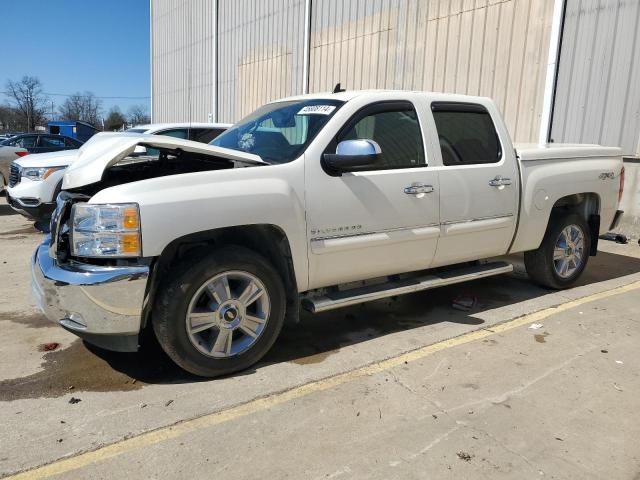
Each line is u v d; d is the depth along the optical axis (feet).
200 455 9.12
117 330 10.75
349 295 13.42
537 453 9.22
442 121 14.89
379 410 10.58
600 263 22.85
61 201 11.91
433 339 14.17
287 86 54.49
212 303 11.50
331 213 12.53
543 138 31.65
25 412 10.46
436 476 8.60
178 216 10.68
